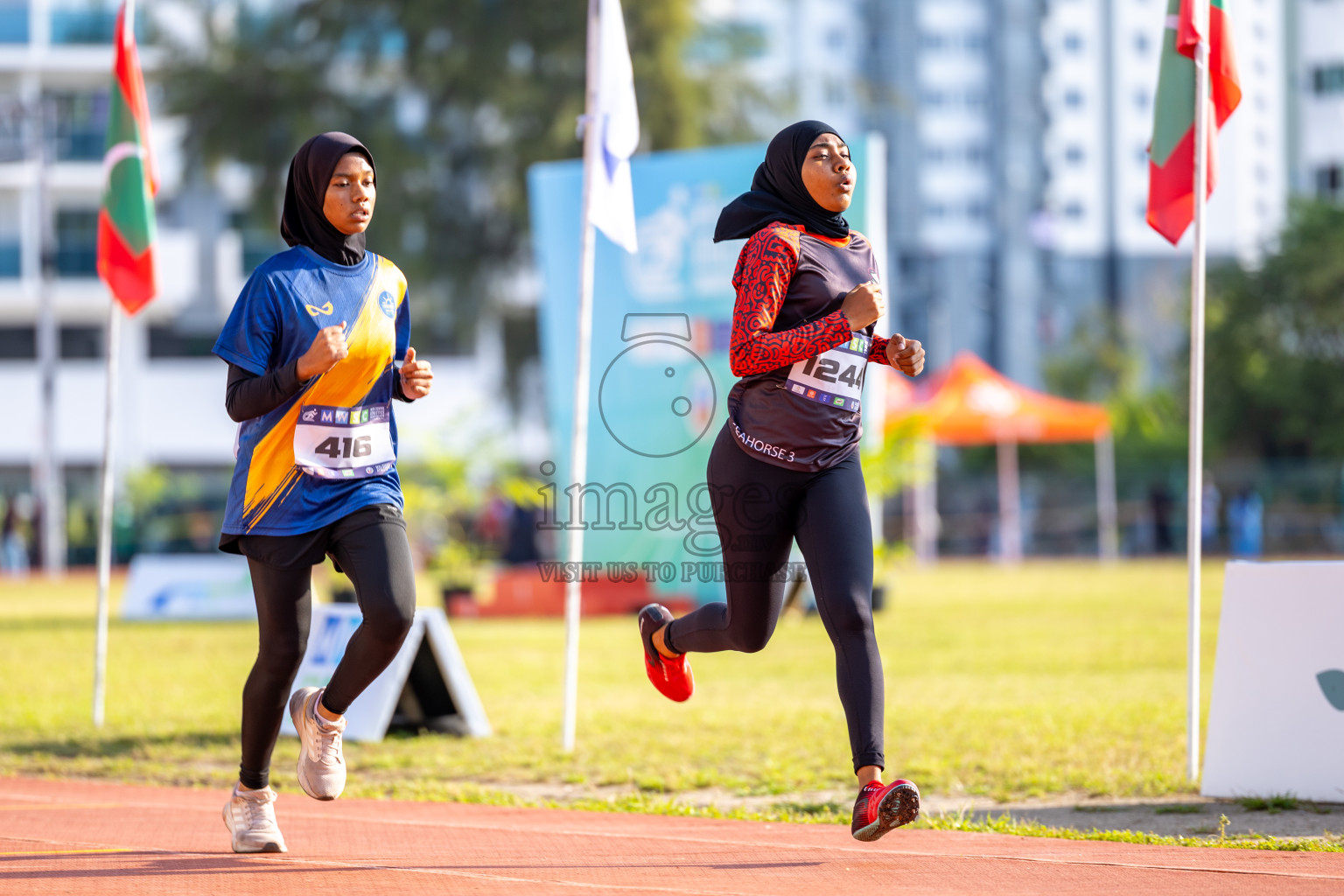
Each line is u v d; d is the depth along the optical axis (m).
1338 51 76.19
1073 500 56.88
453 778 9.73
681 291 23.23
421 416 61.75
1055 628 20.66
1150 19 112.25
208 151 46.56
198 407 64.31
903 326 105.50
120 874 6.11
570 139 45.25
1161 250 110.56
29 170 59.62
